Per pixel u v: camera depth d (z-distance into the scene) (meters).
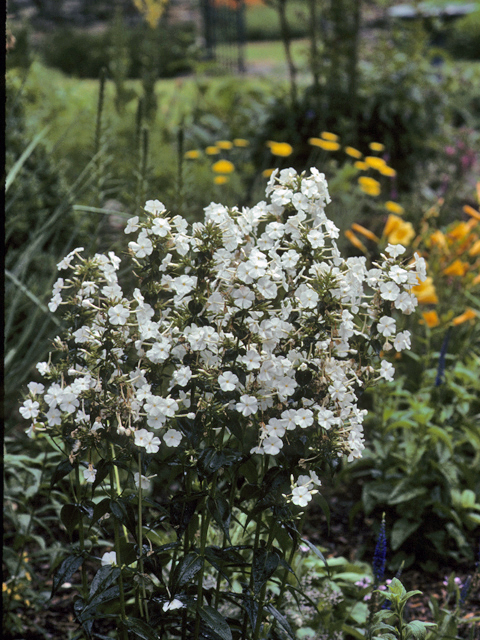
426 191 6.72
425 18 7.96
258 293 1.58
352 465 3.00
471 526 2.88
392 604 1.97
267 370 1.57
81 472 2.33
